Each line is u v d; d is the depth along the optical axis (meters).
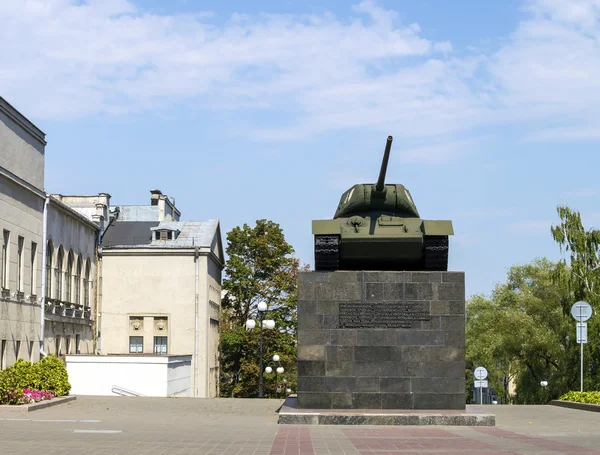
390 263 25.17
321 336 23.02
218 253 71.38
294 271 67.62
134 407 26.22
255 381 63.03
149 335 61.81
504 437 18.27
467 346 69.38
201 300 61.78
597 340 51.94
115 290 62.19
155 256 62.19
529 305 60.66
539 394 61.81
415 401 22.81
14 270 42.66
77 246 56.12
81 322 56.75
